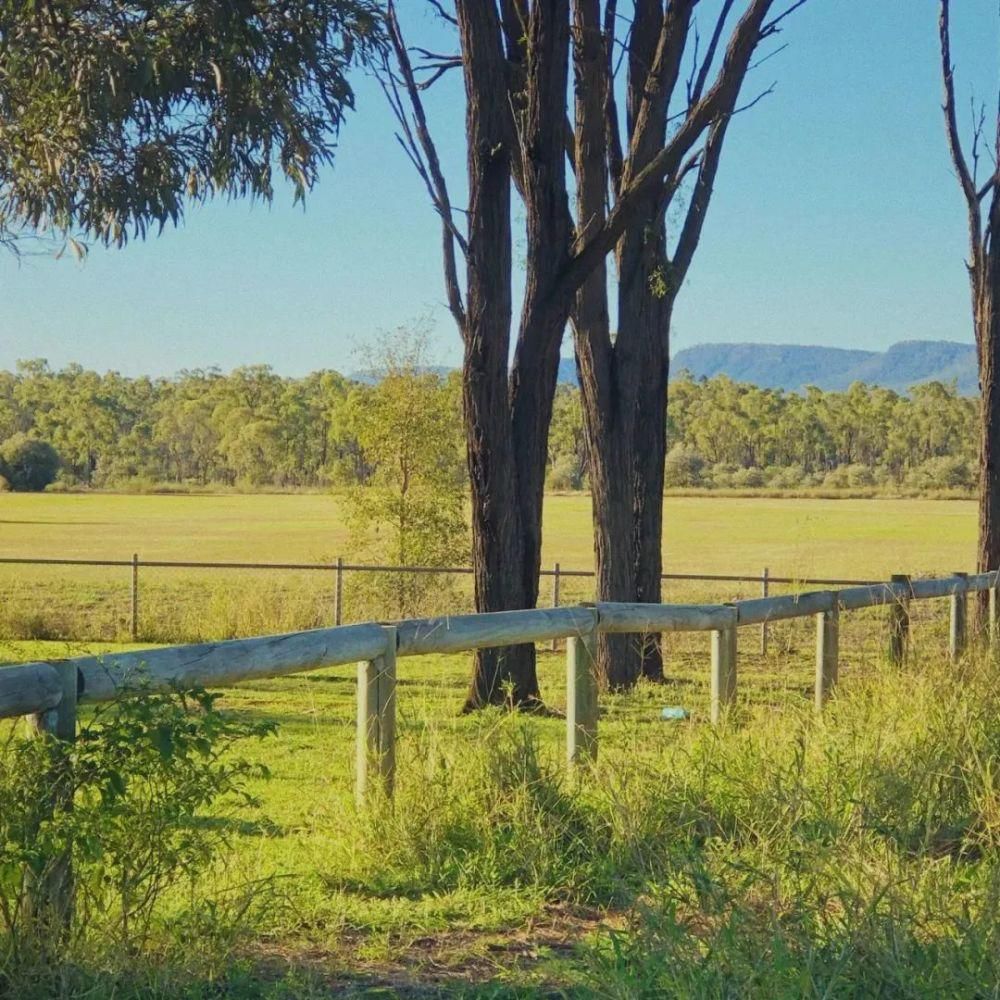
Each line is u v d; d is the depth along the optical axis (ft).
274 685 45.19
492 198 39.22
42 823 14.28
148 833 14.94
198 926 15.38
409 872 19.80
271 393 509.76
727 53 37.19
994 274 51.37
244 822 22.48
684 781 21.81
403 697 34.06
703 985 12.42
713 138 47.16
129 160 43.65
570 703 24.76
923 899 14.92
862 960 12.82
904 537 182.19
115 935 14.56
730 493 416.05
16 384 546.67
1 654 49.98
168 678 17.11
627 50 46.68
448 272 40.86
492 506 39.91
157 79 39.63
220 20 38.45
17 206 45.19
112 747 14.96
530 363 40.63
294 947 16.58
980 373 51.96
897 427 530.27
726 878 16.51
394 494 71.46
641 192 39.11
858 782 21.39
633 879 18.37
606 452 48.65
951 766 22.21
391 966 16.08
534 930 17.75
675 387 561.02
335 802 22.17
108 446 506.07
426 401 71.10
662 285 47.57
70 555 149.48
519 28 43.04
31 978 13.69
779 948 12.80
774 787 20.93
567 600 86.12
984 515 51.88
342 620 67.21
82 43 39.29
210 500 358.43
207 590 99.35
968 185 51.29
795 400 558.15
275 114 41.19
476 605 40.24
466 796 21.43
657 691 40.60
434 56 41.86
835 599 33.30
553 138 39.63
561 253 40.34
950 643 39.27
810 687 39.93
